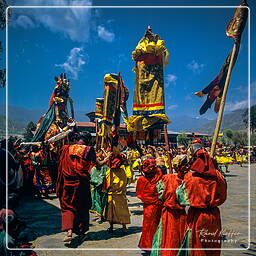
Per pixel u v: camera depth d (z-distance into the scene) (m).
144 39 7.23
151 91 7.06
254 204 8.13
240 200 8.80
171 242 3.66
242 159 30.06
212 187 3.26
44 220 6.64
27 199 9.77
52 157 10.27
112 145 5.82
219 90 4.30
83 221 5.15
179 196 3.40
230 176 17.05
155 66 7.10
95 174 6.58
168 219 3.75
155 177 4.21
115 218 5.53
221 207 7.73
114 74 7.21
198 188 3.28
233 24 3.68
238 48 3.62
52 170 10.27
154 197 4.19
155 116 6.92
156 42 7.10
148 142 7.11
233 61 3.60
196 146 3.52
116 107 7.06
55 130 12.48
